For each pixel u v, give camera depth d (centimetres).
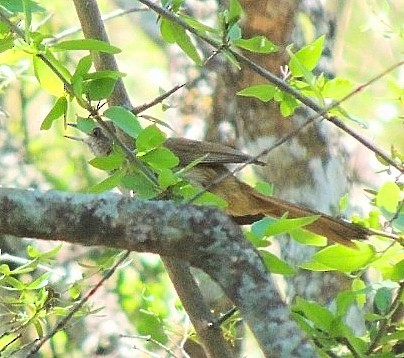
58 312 805
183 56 1198
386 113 820
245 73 1087
